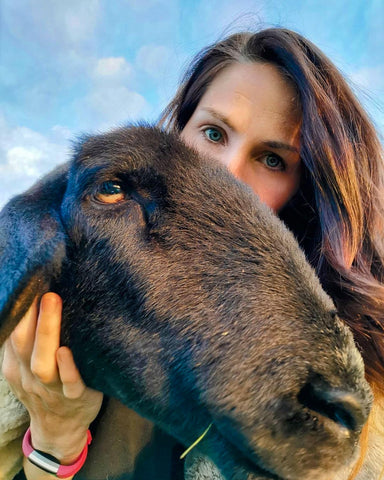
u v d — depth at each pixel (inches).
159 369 10.0
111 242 10.7
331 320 9.6
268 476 8.9
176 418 10.1
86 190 10.9
